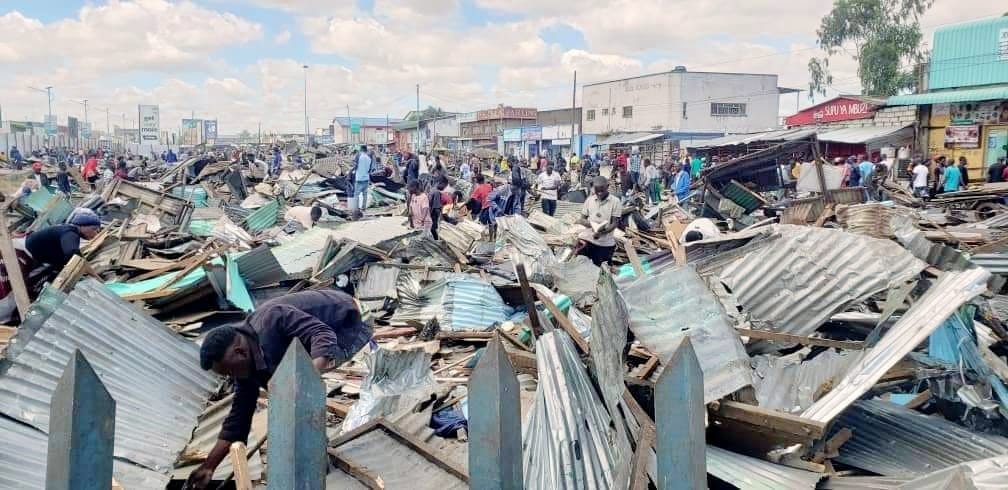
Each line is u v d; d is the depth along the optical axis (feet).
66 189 80.07
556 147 206.39
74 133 245.24
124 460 14.24
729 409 13.87
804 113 136.67
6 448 13.25
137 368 17.22
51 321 16.65
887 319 18.76
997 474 12.39
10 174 72.74
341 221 57.11
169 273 28.60
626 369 16.53
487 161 160.76
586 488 12.01
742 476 13.14
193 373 18.38
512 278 32.68
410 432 15.81
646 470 11.23
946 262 23.97
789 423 13.23
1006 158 88.28
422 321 27.35
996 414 16.07
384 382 19.27
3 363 15.20
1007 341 20.54
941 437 15.23
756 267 21.43
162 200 53.83
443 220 63.46
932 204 62.75
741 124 196.75
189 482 13.73
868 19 159.02
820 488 13.25
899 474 14.08
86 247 33.37
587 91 223.71
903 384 17.85
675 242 26.35
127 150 235.81
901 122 106.52
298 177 88.89
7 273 23.36
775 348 19.75
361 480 12.81
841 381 15.12
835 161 99.71
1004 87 91.56
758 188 62.39
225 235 41.96
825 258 21.03
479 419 6.78
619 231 46.01
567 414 13.11
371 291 31.48
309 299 15.70
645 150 172.24
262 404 17.70
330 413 18.76
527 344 22.52
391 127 330.75
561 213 67.62
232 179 84.02
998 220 42.57
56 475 5.96
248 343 13.53
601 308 15.71
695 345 15.81
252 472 14.05
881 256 20.63
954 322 17.10
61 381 5.92
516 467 6.87
